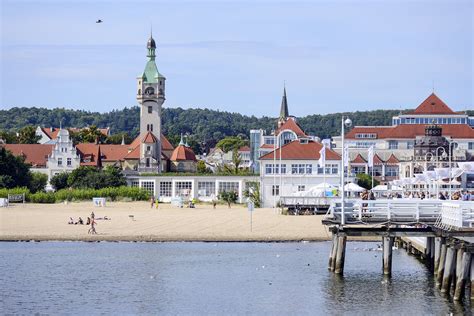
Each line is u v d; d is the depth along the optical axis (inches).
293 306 2573.8
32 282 3011.8
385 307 2536.9
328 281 3014.3
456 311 2423.7
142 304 2605.8
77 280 3056.1
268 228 4879.4
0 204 6978.4
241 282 3011.8
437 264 3024.1
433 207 2903.5
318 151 7352.4
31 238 4468.5
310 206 5984.3
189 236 4515.3
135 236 4517.7
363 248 4057.6
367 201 2967.5
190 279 3085.6
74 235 4554.6
